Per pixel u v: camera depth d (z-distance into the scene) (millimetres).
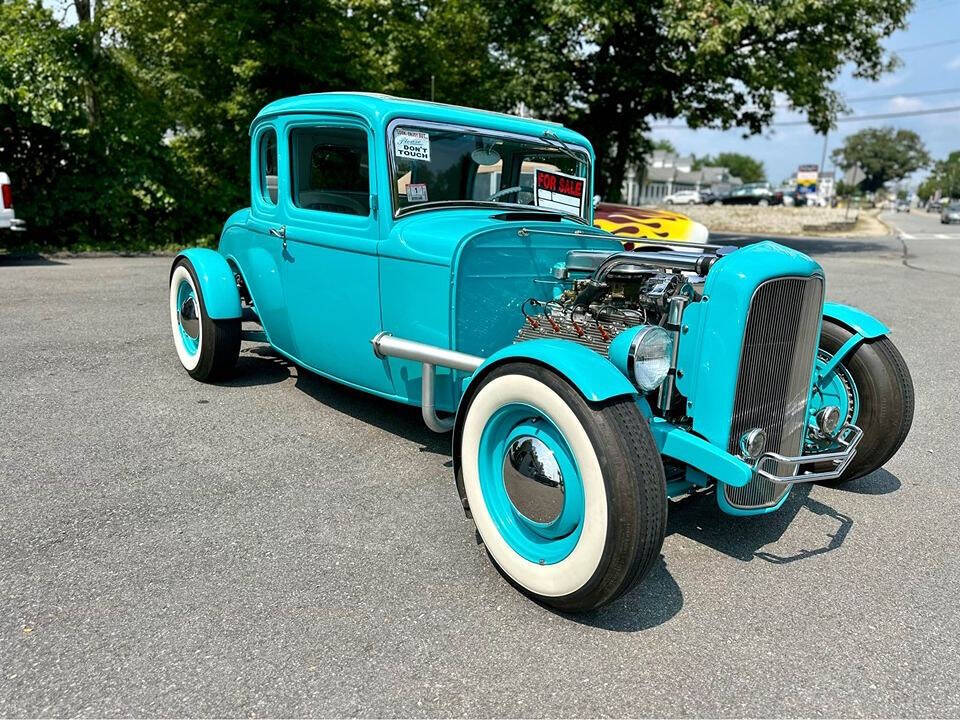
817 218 32219
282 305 4312
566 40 16203
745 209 40031
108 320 6652
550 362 2387
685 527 3262
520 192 4023
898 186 126438
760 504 2914
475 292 3287
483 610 2527
